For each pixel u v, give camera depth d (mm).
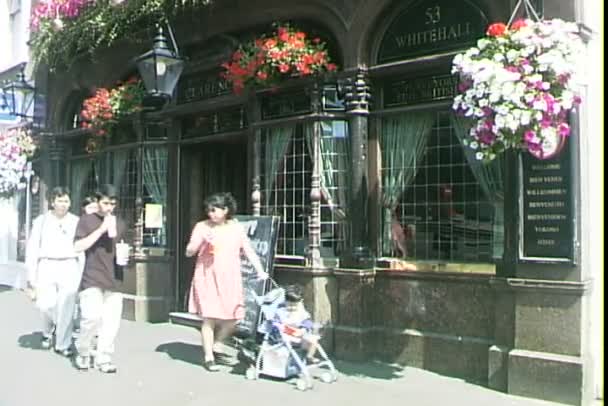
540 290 5316
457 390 5633
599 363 5332
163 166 9266
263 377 6098
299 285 7074
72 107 11148
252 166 7664
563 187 5250
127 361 6730
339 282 6793
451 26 6238
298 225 7246
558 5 5320
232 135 8297
